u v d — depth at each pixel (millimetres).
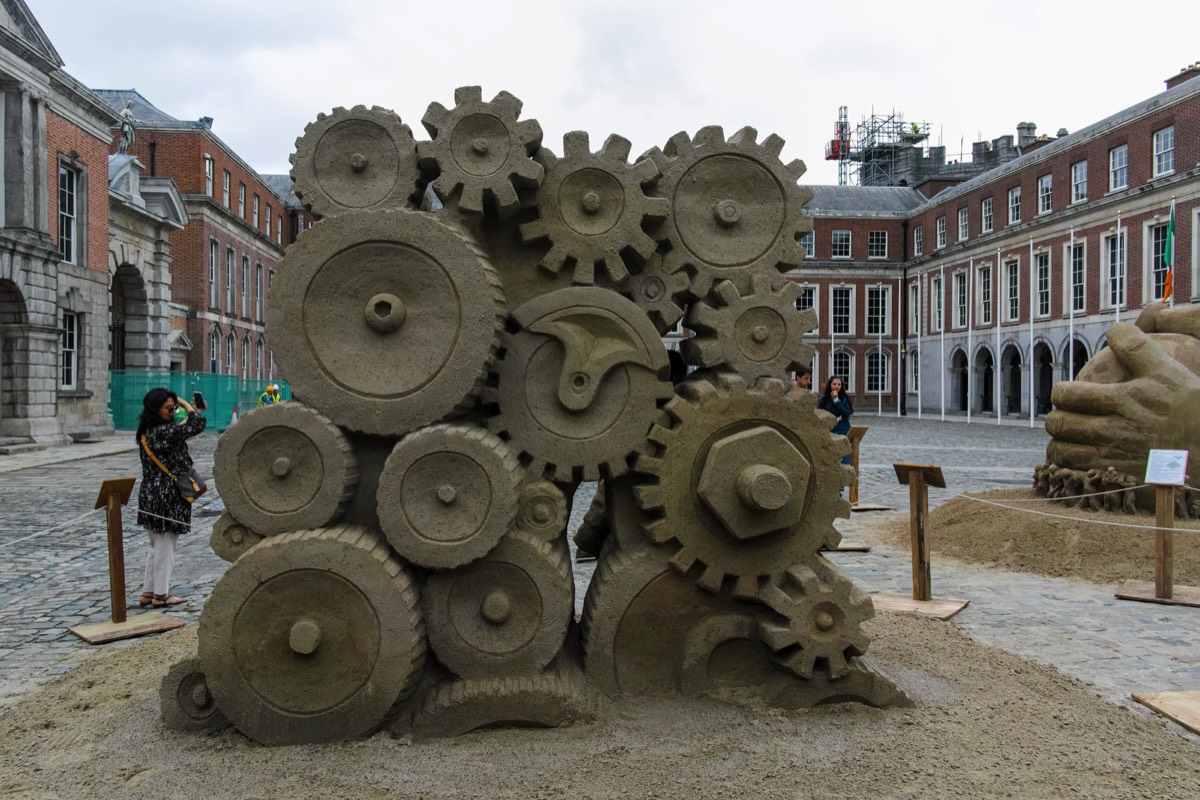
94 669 4887
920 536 6512
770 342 4215
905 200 50719
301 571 3629
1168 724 4105
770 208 4324
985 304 41250
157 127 35344
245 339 41875
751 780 3365
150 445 6500
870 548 8789
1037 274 37188
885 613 6070
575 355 3990
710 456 3938
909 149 54062
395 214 3816
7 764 3555
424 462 3740
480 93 4016
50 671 5012
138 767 3484
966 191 42750
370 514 3945
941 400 41375
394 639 3662
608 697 4062
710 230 4289
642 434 4086
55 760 3594
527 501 3975
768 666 4172
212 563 8164
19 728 3955
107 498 5934
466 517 3758
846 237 49125
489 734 3752
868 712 4039
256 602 3641
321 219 3963
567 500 4219
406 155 3996
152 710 4098
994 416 41031
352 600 3652
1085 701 4301
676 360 4781
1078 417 9023
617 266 4133
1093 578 7219
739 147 4297
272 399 19172
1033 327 36188
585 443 4047
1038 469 9523
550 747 3631
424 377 3822
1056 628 5809
